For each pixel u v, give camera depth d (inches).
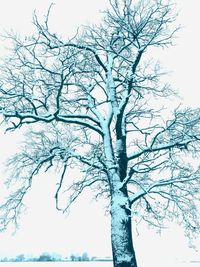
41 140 565.9
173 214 555.5
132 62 539.5
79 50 544.1
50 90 534.3
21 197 545.3
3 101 507.5
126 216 491.8
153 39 547.5
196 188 545.6
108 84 565.0
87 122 542.0
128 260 475.2
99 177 562.6
